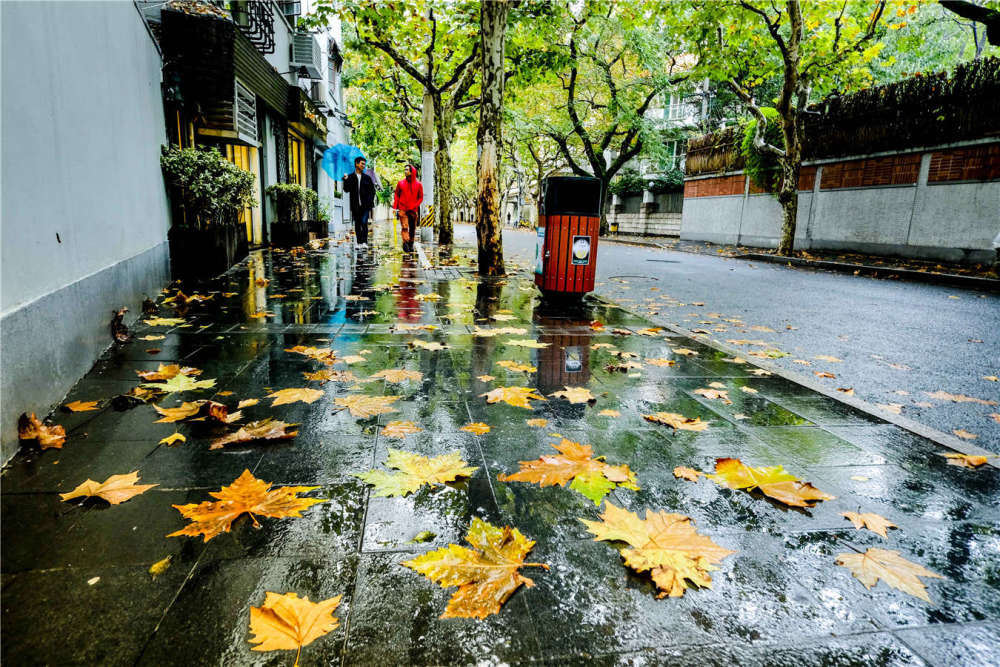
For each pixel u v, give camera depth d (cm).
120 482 210
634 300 758
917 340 544
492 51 828
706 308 706
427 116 1736
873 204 1516
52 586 154
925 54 1881
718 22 1347
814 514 204
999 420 330
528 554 174
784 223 1467
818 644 143
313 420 275
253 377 340
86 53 372
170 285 657
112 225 416
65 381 299
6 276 238
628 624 147
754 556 177
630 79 2266
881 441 272
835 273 1169
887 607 157
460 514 195
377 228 2873
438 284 768
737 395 336
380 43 1425
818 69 1398
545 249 617
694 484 223
